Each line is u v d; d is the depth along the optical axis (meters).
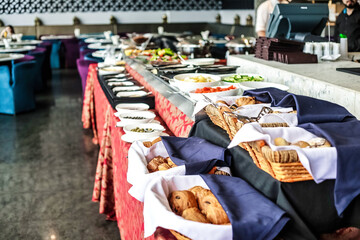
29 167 4.02
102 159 3.08
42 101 7.19
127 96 2.97
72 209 3.10
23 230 2.79
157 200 1.18
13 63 6.41
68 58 11.14
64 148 4.61
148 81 3.31
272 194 1.20
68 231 2.77
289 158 1.10
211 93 1.95
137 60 4.13
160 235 1.17
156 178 1.32
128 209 2.01
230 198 1.19
